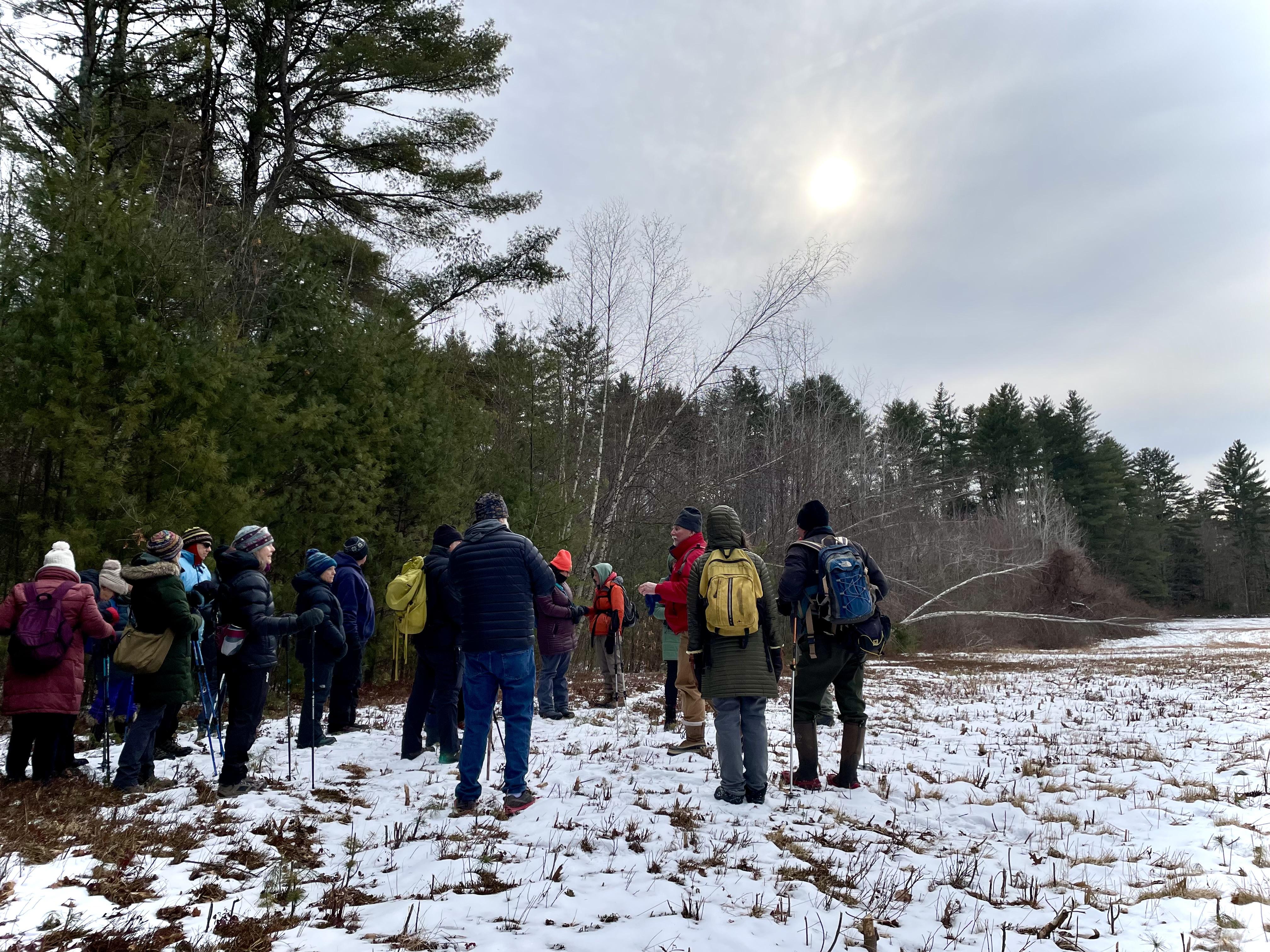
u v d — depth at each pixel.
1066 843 4.88
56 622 5.55
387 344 13.18
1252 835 4.93
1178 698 12.12
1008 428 61.59
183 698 5.62
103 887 3.61
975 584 36.00
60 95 14.15
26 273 9.42
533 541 15.24
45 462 10.00
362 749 7.17
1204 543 80.69
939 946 3.38
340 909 3.51
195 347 10.02
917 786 6.08
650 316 18.86
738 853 4.46
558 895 3.73
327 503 11.55
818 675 5.90
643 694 11.66
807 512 6.20
